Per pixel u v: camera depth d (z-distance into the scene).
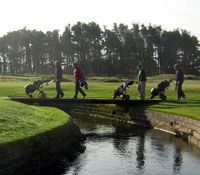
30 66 142.50
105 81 73.69
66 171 16.55
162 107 29.20
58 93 32.69
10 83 58.91
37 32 142.88
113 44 132.62
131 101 32.12
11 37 146.50
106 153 19.83
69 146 20.91
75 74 32.12
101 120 33.38
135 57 132.12
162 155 19.27
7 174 14.49
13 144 15.21
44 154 17.39
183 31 148.62
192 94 38.56
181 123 24.06
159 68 137.62
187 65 138.25
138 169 16.86
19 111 23.00
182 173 16.25
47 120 21.72
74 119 33.94
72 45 134.50
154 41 135.25
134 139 23.61
